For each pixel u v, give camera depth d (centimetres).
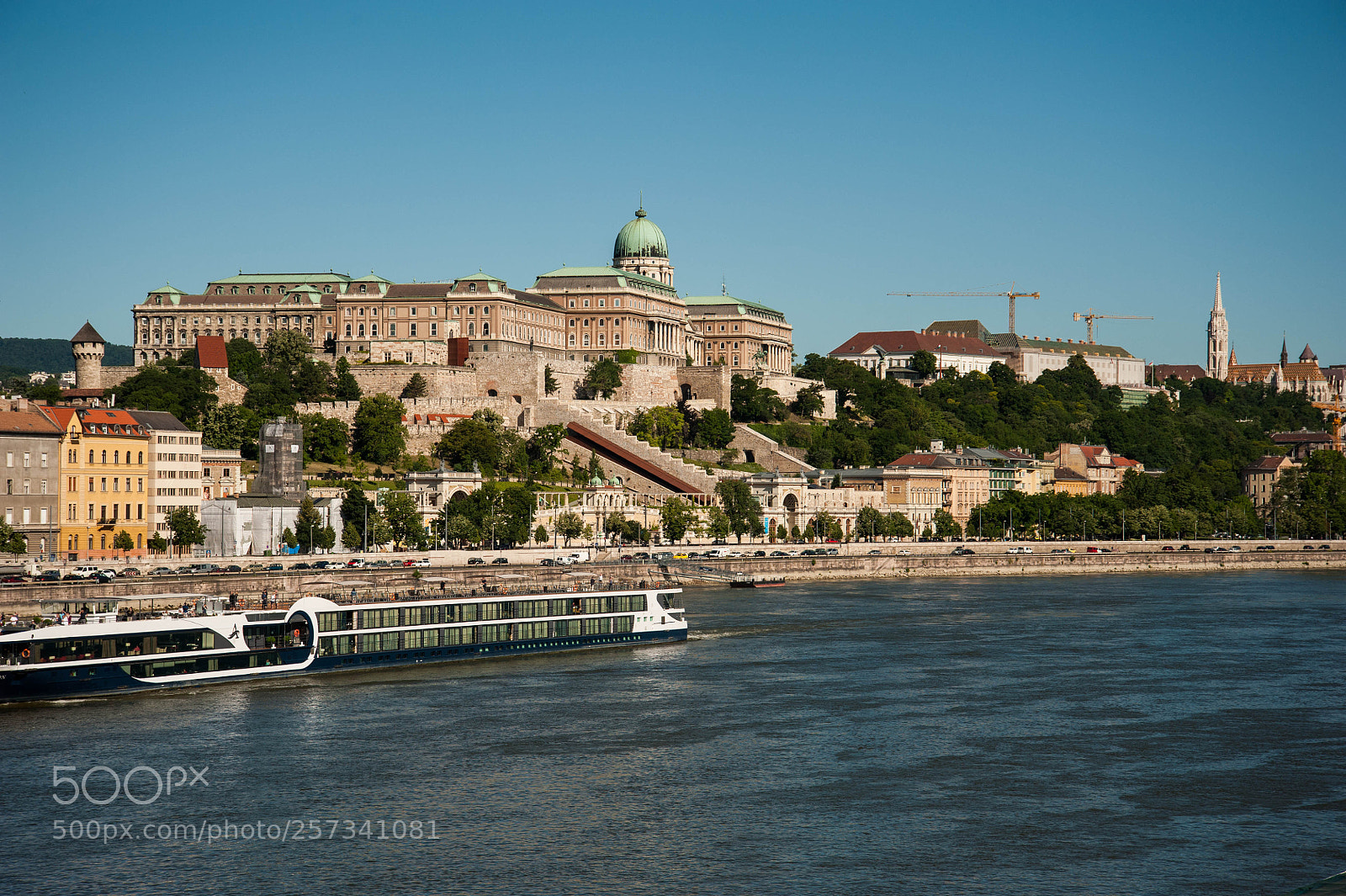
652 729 17812
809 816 14412
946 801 14888
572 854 13388
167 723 17988
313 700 19450
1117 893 12525
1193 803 14850
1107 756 16612
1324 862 13238
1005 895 12462
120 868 13075
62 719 18138
